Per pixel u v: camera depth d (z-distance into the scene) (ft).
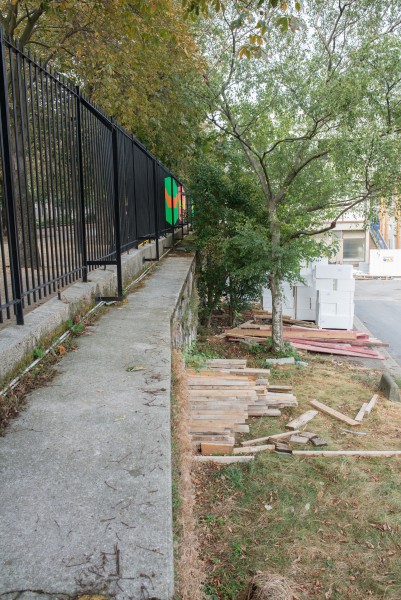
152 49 35.04
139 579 4.69
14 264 11.19
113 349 12.98
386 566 15.06
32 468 6.77
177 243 52.31
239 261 46.03
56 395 9.64
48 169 14.17
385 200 34.04
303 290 55.21
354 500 18.47
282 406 28.09
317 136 37.88
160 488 6.27
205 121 46.83
